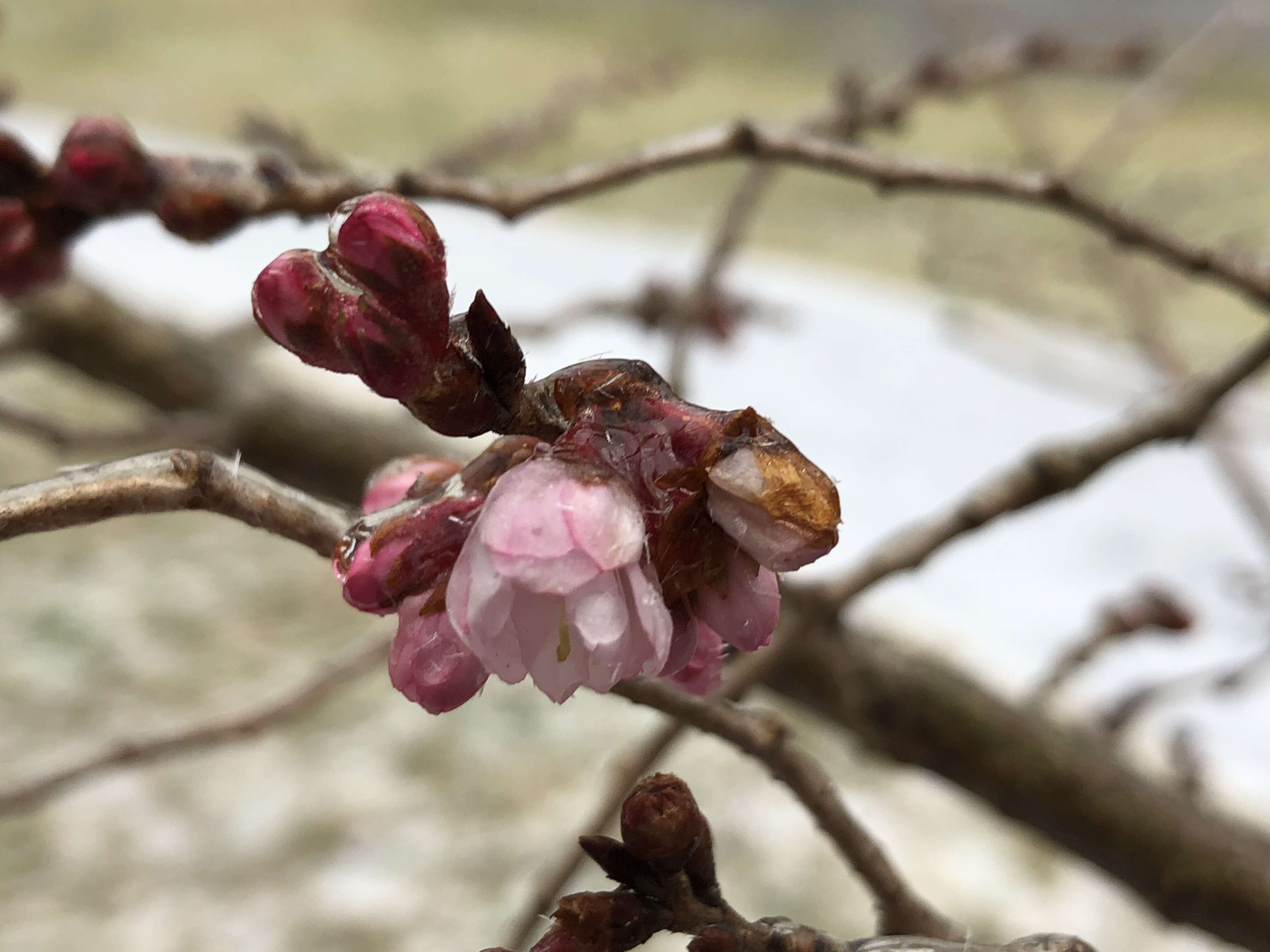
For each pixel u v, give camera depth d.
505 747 0.45
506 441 0.13
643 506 0.13
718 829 0.41
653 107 0.81
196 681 0.45
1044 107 0.72
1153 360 0.39
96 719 0.43
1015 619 0.44
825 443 0.54
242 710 0.29
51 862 0.39
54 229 0.17
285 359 0.45
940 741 0.33
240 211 0.17
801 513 0.13
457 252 0.65
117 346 0.40
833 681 0.34
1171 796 0.32
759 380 0.58
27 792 0.24
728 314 0.38
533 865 0.39
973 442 0.54
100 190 0.17
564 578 0.12
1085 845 0.32
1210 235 0.46
